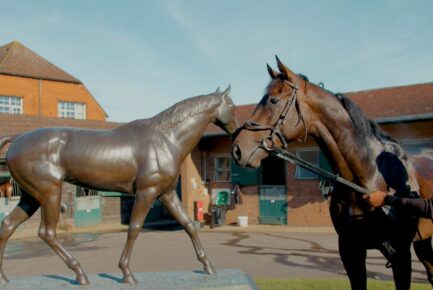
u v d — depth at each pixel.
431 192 3.78
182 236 14.83
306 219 16.09
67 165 4.09
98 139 4.16
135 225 4.14
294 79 3.46
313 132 3.53
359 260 3.59
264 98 3.51
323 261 9.59
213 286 4.07
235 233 15.31
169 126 4.32
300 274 8.12
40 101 30.20
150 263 9.85
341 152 3.47
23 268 9.59
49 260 10.64
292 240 13.11
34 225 17.27
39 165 4.04
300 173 16.39
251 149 3.38
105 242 13.77
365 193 3.30
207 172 18.66
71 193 18.17
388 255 3.55
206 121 4.48
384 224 3.44
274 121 3.40
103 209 19.41
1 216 16.62
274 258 10.11
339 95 3.63
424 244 4.42
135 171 4.16
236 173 17.81
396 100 15.77
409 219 3.52
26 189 4.13
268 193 17.08
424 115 12.77
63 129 4.24
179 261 10.04
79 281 4.15
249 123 3.43
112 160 4.09
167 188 4.32
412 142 13.77
